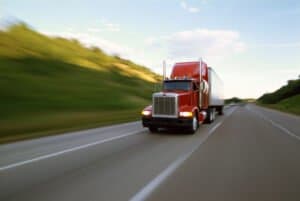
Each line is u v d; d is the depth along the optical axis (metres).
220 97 25.45
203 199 4.46
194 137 11.62
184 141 10.48
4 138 10.61
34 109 23.02
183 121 12.14
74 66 72.19
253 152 8.39
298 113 33.78
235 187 5.07
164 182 5.33
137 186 5.07
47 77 45.16
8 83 32.03
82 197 4.49
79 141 10.20
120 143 9.85
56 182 5.26
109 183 5.23
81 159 7.20
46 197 4.48
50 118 18.72
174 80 14.13
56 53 78.50
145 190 4.85
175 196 4.58
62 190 4.82
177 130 14.04
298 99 92.12
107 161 7.01
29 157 7.38
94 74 72.00
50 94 32.69
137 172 6.01
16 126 14.30
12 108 21.70
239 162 7.06
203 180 5.48
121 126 15.81
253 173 6.04
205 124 18.12
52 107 25.62
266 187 5.09
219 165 6.73
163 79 14.81
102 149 8.66
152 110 12.66
